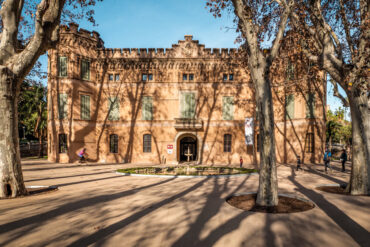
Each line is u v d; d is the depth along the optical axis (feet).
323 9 37.83
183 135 86.58
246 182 41.52
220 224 20.27
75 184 39.91
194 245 16.29
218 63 84.23
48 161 82.74
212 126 83.35
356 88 31.53
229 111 83.82
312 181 42.27
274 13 35.32
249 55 27.84
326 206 25.67
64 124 78.38
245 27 27.76
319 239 17.15
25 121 119.14
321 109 75.20
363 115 32.01
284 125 80.79
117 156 83.46
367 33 31.40
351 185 32.48
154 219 21.67
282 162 79.51
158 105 84.33
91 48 84.17
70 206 25.99
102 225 20.12
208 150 82.69
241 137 82.84
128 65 85.05
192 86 84.38
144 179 45.29
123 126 84.12
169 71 84.89
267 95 26.43
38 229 19.17
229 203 27.20
